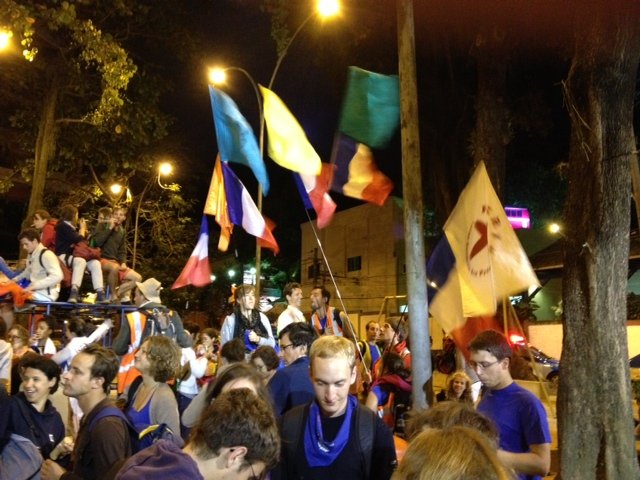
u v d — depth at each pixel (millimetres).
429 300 6344
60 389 6996
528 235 26062
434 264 6391
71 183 23453
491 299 5867
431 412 3012
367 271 35531
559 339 21500
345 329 9188
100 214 11148
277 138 9156
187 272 10086
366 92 8359
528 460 3855
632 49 6328
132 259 25109
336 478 3373
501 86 14023
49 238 10547
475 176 6234
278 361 5531
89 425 3654
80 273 9977
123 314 9891
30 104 19750
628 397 6211
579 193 6520
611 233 6297
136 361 4598
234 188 9977
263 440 2523
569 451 6141
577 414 6168
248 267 39031
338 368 3396
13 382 6582
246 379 3740
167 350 4535
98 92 19406
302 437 3455
